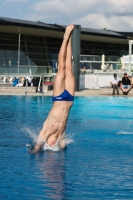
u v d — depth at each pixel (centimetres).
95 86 3259
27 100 2122
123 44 4991
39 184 594
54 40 4400
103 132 1103
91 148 866
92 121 1342
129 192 562
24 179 618
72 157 774
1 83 3095
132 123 1308
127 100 2261
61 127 831
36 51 4188
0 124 1225
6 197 535
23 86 2717
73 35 2847
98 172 665
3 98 2225
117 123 1301
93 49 4712
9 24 3525
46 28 3819
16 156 778
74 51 2844
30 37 4172
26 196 540
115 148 870
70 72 838
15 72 3919
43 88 2689
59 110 827
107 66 4300
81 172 664
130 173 662
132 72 3766
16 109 1670
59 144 844
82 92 2816
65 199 530
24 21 3878
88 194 552
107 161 745
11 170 670
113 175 648
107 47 4853
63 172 662
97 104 1997
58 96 827
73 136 1026
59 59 837
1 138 977
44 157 771
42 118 1381
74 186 586
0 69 3809
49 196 541
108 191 566
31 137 995
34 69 4100
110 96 2525
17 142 925
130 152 830
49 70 4244
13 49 4003
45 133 832
